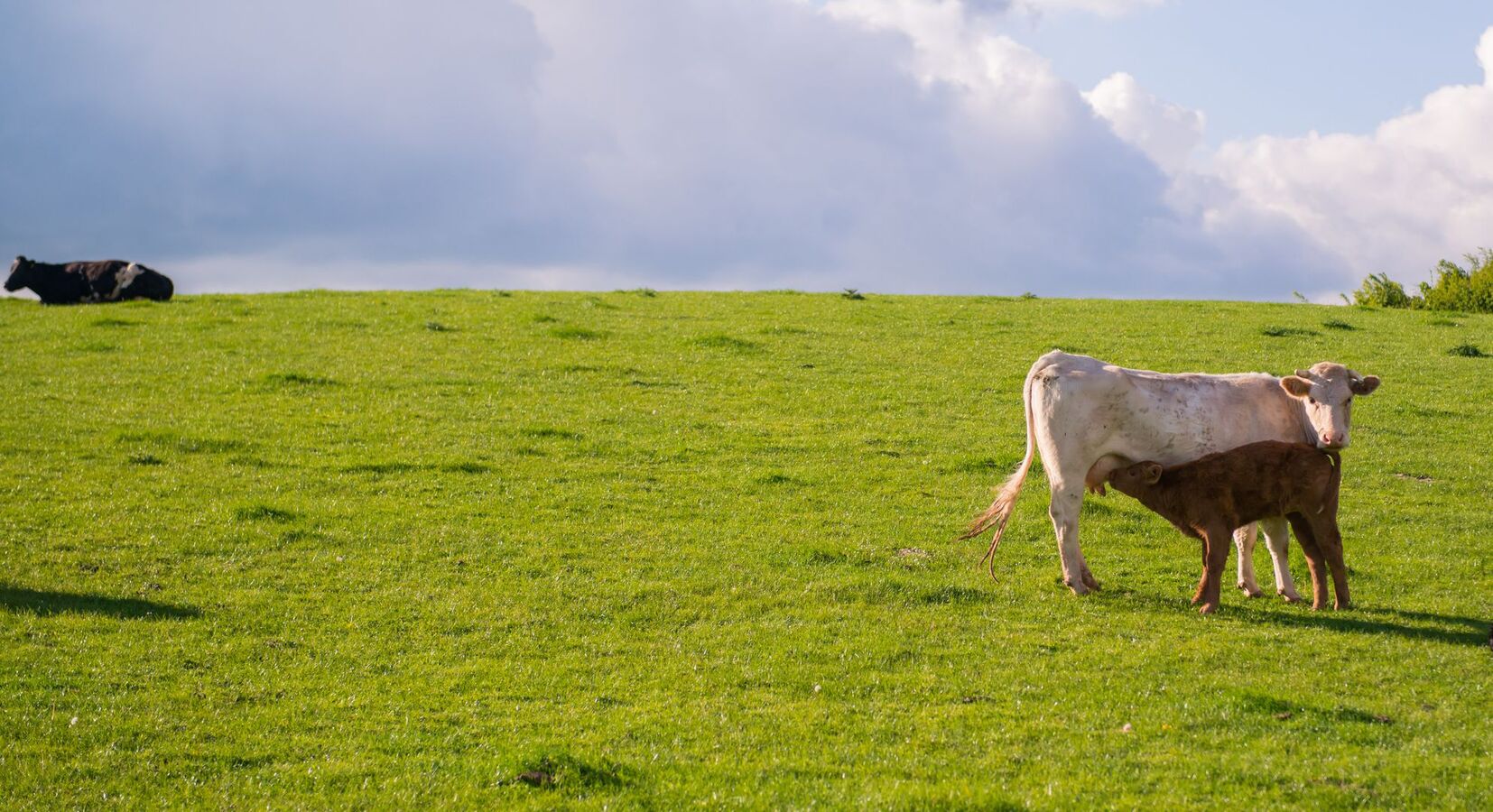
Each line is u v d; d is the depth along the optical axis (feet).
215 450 63.87
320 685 34.86
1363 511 58.59
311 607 42.01
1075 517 45.68
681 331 104.37
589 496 58.23
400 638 39.29
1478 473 65.31
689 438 70.18
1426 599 45.27
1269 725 31.35
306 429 68.80
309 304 115.75
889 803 26.40
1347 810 26.09
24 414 69.67
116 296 118.73
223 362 86.69
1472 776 27.58
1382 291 164.86
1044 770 28.60
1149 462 44.93
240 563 46.50
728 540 51.90
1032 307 124.16
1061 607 43.45
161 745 30.12
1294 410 46.50
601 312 114.62
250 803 27.12
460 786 27.91
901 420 75.72
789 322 110.52
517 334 100.68
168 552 47.26
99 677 34.47
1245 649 38.27
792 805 26.61
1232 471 42.78
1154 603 44.27
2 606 39.91
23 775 28.04
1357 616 42.63
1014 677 35.86
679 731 31.53
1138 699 33.68
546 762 28.91
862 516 56.24
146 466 60.34
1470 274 157.89
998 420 75.56
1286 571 45.44
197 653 36.99
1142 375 46.14
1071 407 45.19
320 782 28.22
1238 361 92.22
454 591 44.19
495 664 37.04
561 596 43.93
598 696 34.45
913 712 32.96
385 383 81.20
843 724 32.01
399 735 31.17
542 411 75.56
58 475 57.77
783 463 65.77
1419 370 91.20
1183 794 26.91
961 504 58.54
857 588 45.44
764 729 31.68
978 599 44.55
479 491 58.54
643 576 46.70
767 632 40.42
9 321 102.68
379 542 50.03
